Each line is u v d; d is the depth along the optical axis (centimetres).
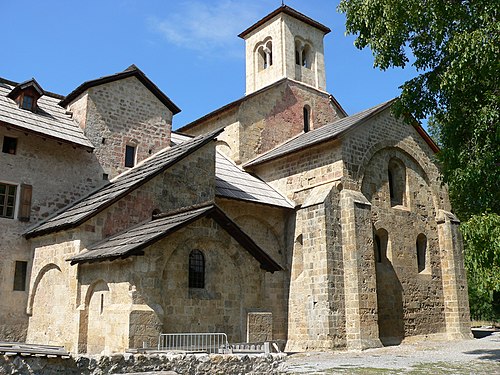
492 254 1363
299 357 1923
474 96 1446
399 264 2527
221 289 1661
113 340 1464
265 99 3047
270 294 2392
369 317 2209
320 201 2292
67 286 1716
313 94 3356
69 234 1758
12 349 980
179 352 1204
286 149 2684
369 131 2534
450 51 1404
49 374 975
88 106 2242
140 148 2400
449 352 2003
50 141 2106
